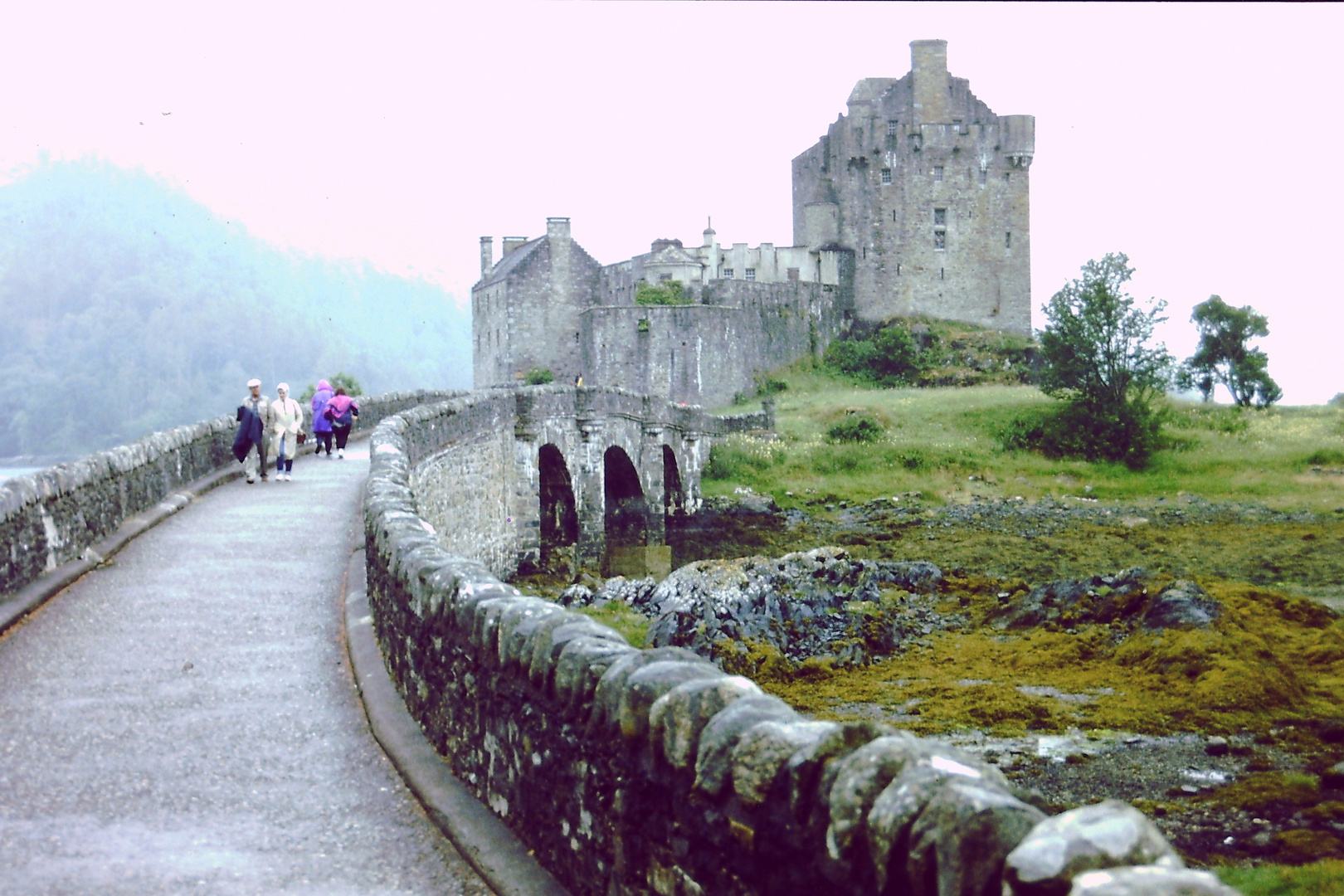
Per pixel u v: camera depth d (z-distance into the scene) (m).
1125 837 3.33
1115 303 63.44
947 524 49.88
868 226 97.88
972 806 3.72
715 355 82.12
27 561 13.84
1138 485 57.09
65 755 8.85
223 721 9.66
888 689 21.94
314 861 7.14
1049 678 22.00
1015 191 97.50
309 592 14.16
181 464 21.83
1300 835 13.84
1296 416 69.81
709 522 52.00
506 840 7.23
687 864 5.31
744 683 5.46
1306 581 36.88
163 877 6.88
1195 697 19.91
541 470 40.81
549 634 7.00
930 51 96.81
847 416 66.31
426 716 9.13
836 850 4.22
